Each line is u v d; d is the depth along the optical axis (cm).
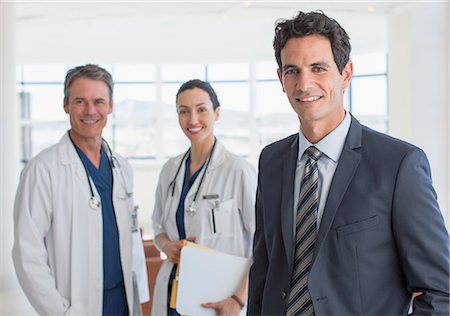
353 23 824
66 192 219
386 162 136
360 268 134
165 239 255
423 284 129
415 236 130
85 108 218
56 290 211
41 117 1109
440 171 578
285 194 153
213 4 691
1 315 483
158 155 1092
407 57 632
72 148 225
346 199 138
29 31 904
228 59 999
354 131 146
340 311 135
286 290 147
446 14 578
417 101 597
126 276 234
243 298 221
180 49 998
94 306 220
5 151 599
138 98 1096
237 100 1081
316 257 138
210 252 219
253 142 1070
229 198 241
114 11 723
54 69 1102
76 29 911
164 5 691
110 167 238
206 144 249
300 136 154
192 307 216
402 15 641
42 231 215
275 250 153
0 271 575
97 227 224
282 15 718
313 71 140
